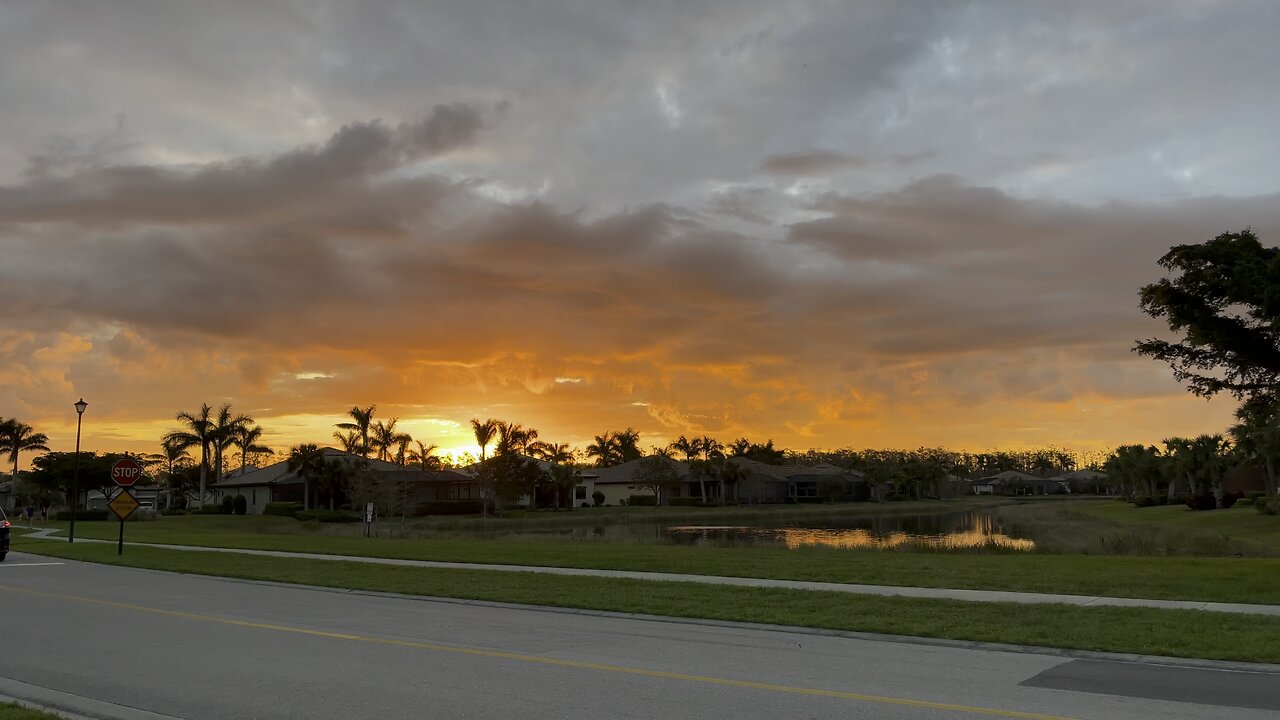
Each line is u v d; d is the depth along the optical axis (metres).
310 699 8.82
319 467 74.69
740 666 10.52
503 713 8.20
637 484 107.19
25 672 10.32
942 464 144.25
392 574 22.20
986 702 8.64
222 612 15.70
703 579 20.33
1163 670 10.33
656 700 8.70
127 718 8.23
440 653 11.37
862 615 14.46
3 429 98.44
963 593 17.19
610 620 14.70
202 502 89.12
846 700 8.71
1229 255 21.02
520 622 14.41
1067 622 13.48
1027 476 166.88
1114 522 58.50
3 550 29.58
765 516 80.81
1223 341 21.56
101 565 27.36
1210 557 25.72
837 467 135.00
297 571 23.45
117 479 31.25
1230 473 82.50
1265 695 9.00
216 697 8.96
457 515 80.56
